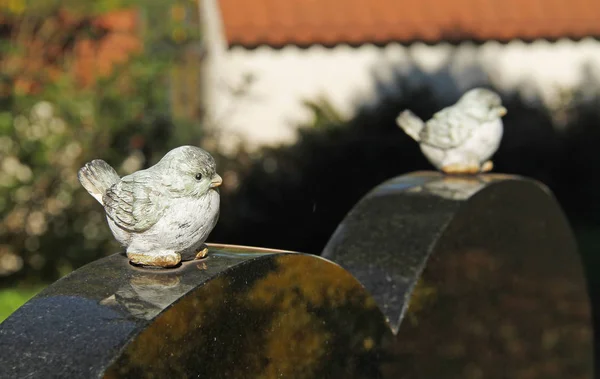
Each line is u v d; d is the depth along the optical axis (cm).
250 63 1060
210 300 286
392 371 384
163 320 270
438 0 1137
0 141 762
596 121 1158
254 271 302
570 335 529
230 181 893
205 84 1024
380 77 1094
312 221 912
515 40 1129
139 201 287
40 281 796
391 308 400
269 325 309
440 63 1116
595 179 1148
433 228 425
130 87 799
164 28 848
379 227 436
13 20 819
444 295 425
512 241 475
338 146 955
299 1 1090
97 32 854
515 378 484
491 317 461
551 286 508
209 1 1031
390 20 1102
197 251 306
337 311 342
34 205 789
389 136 981
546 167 1137
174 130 823
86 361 259
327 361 338
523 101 1145
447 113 478
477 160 476
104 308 274
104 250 802
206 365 285
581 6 1167
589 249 996
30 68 816
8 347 268
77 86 812
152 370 268
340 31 1072
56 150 773
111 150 788
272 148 955
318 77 1081
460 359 439
